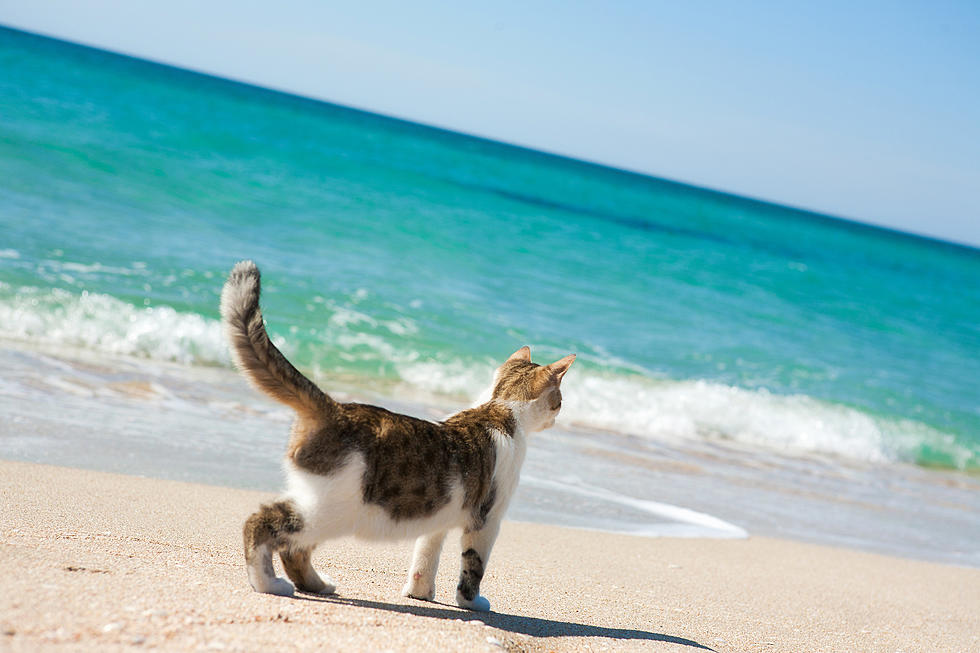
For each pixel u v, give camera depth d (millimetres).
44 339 10320
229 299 3676
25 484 5684
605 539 7188
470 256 20938
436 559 4535
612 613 4992
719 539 7855
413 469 3904
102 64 43375
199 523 5598
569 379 13477
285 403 3742
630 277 23297
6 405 7773
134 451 7246
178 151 23438
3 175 16906
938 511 10906
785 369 17203
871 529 9445
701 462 11023
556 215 32094
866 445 13609
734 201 82812
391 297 15648
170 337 11039
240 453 7809
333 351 12406
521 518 7445
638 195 55031
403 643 3320
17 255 12719
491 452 4375
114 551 4285
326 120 47469
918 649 5371
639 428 12242
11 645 2609
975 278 47625
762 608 5820
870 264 42531
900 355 21359
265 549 3830
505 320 16062
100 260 13430
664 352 16531
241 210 19375
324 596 4148
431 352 13047
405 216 23500
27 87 27406
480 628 3830
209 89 46344
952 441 14406
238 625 3195
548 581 5594
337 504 3768
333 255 17641
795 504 9906
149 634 2910
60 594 3184
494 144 89562
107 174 18938
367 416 3889
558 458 9805
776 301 24938
